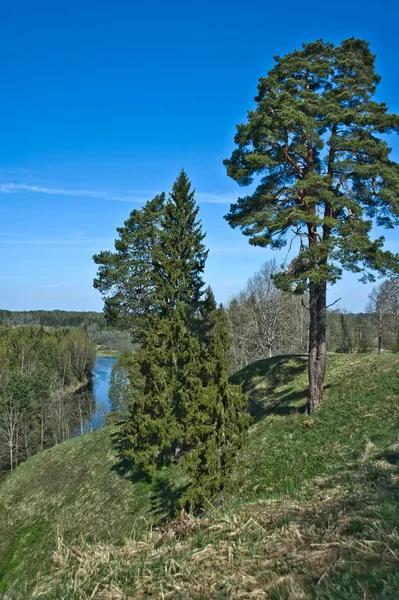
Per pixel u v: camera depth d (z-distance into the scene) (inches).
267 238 625.3
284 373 930.7
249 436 664.4
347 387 697.0
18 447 1822.1
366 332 2142.0
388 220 640.4
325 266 561.9
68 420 2087.8
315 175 583.5
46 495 879.7
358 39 644.7
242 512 245.8
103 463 896.3
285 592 142.7
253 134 611.8
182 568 185.8
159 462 764.0
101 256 1029.2
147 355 745.0
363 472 279.9
